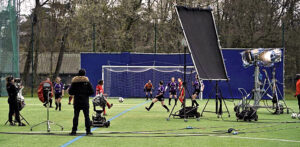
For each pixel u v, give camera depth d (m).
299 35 35.41
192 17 15.58
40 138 9.84
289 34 35.38
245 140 9.64
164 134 10.67
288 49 35.19
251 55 17.83
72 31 39.03
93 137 10.04
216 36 15.83
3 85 29.70
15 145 8.84
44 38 39.22
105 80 31.70
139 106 22.38
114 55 31.84
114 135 10.44
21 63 42.00
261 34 36.28
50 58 39.50
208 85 30.83
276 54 17.72
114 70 31.75
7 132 10.91
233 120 14.66
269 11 36.53
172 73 31.59
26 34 39.06
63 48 39.25
